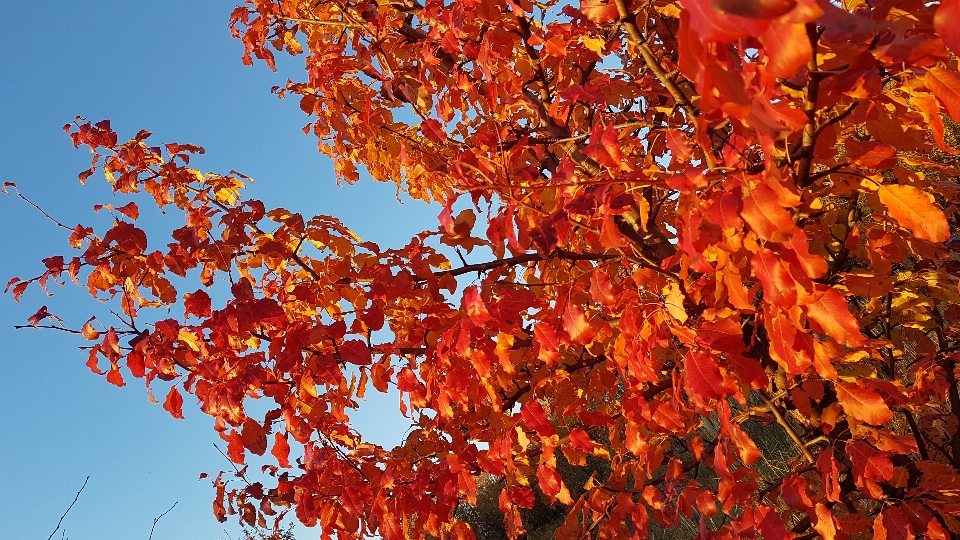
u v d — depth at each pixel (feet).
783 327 5.01
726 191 4.21
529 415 6.97
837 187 4.83
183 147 9.04
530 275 8.55
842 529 6.48
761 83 3.02
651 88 8.39
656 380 5.87
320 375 7.36
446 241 7.41
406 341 7.75
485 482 28.19
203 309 7.41
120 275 7.50
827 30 3.53
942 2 2.63
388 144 10.29
